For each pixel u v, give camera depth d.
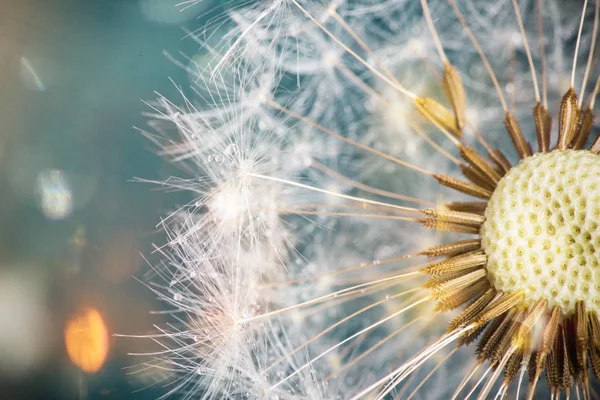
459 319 0.08
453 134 0.09
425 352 0.08
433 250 0.08
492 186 0.08
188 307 0.09
